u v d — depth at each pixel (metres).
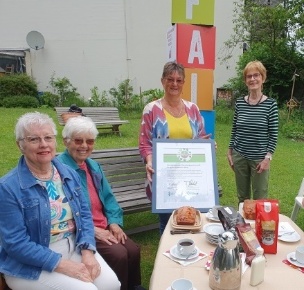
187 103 3.04
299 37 10.73
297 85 12.34
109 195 2.86
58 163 2.29
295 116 10.52
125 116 12.74
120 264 2.49
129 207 3.52
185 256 1.84
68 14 15.04
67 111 9.24
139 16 14.92
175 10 3.59
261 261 1.58
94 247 2.28
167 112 2.91
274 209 1.90
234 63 14.88
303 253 1.77
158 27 15.05
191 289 1.49
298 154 7.40
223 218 1.97
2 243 2.00
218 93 13.83
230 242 1.51
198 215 2.31
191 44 3.62
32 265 1.99
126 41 15.11
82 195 2.40
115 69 15.39
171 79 2.81
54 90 15.61
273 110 3.30
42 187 2.08
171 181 2.55
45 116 2.14
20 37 15.47
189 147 2.65
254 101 3.38
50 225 2.09
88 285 1.98
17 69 15.70
